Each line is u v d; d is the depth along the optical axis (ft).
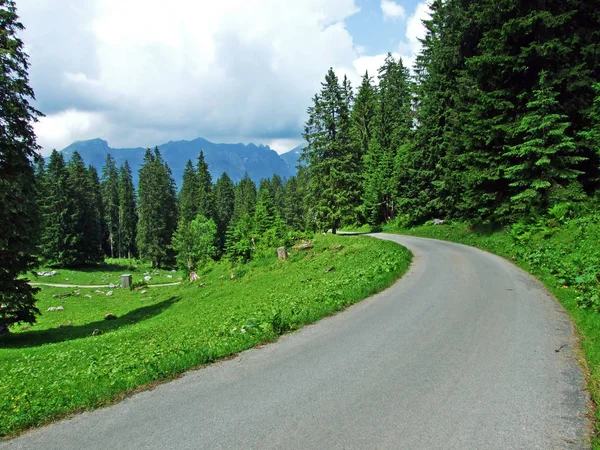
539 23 64.59
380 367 21.13
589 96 63.36
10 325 68.08
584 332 24.17
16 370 38.81
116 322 90.68
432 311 31.94
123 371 25.68
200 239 203.92
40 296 146.41
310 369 21.53
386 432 14.61
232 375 21.43
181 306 94.02
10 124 61.26
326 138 138.10
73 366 37.27
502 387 17.94
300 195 296.71
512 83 72.59
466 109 90.58
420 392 17.85
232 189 324.60
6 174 60.75
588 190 66.54
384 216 181.57
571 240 50.47
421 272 50.31
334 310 34.60
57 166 212.02
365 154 200.13
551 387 17.74
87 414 17.87
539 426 14.61
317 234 122.11
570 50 61.36
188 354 24.91
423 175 122.42
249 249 128.47
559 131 58.70
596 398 16.44
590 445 13.29
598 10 62.95
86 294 151.02
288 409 16.96
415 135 130.62
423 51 135.13
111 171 317.83
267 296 63.67
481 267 51.70
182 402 18.39
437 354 22.53
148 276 205.26
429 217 131.75
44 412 18.03
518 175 68.03
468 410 15.99
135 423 16.62
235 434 15.12
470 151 82.58
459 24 95.76
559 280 36.73
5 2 60.39
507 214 78.84
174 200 283.79
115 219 311.27
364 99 206.49
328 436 14.55
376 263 58.08
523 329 26.08
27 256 66.95
